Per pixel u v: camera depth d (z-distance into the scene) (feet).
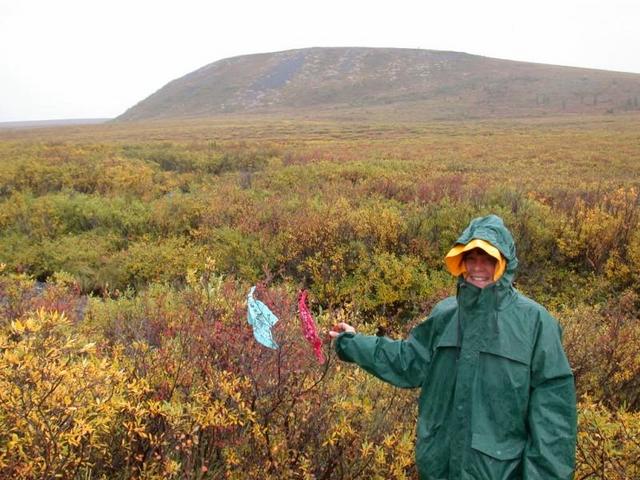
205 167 75.72
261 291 12.14
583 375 13.21
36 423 7.23
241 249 28.22
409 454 9.06
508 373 7.39
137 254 29.76
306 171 58.70
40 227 36.37
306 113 361.51
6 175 57.41
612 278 25.22
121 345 11.49
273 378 9.39
